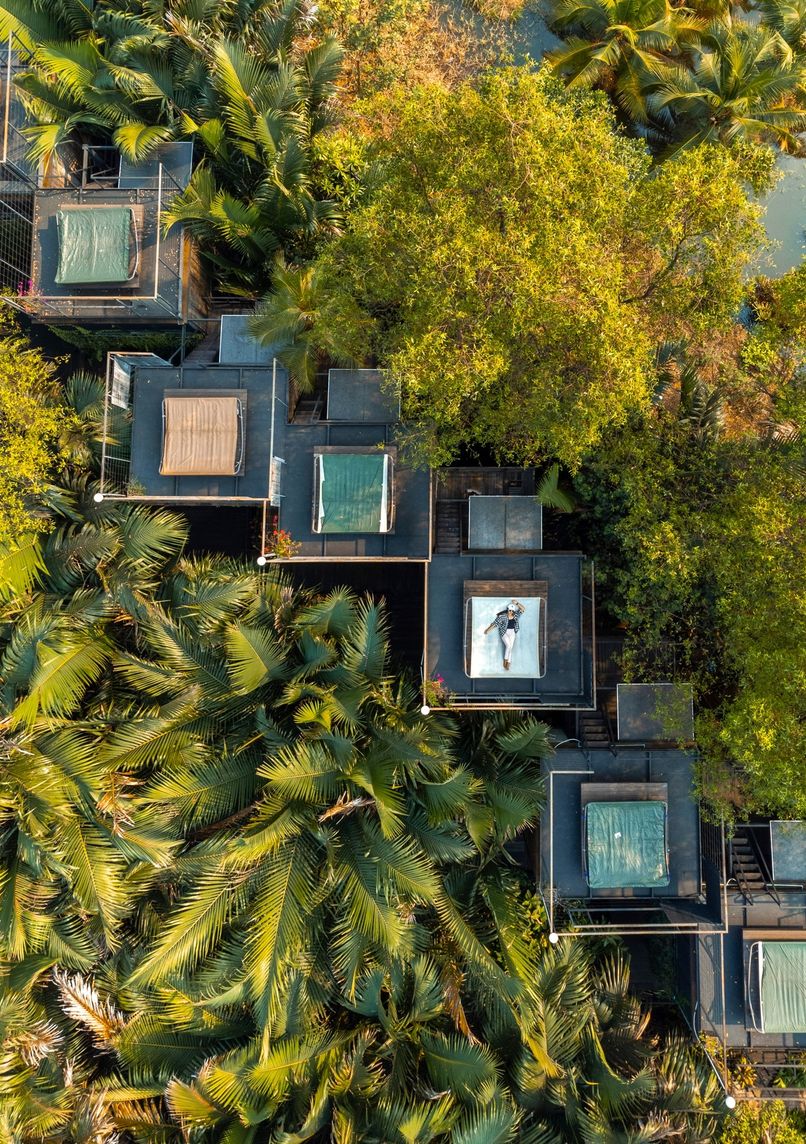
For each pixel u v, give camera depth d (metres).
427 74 18.66
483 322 11.60
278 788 12.36
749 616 12.24
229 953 13.48
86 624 14.12
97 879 13.38
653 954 16.22
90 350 17.52
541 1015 13.07
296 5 15.49
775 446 13.45
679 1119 13.07
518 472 15.36
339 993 13.83
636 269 12.79
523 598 14.14
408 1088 13.37
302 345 14.18
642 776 14.54
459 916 13.30
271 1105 12.82
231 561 15.41
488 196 11.77
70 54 15.20
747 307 17.67
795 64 15.84
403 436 14.19
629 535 13.27
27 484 14.19
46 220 15.66
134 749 13.44
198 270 16.39
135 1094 13.78
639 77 16.19
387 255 12.77
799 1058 14.62
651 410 14.04
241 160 15.91
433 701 13.95
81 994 14.11
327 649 13.21
